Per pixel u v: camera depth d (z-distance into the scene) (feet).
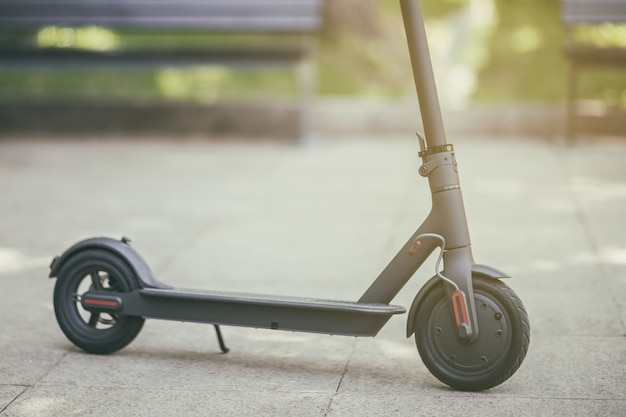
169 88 48.73
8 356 16.57
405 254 15.06
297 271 22.17
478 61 52.26
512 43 51.60
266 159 37.78
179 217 27.81
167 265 22.79
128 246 16.70
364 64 52.42
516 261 22.71
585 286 20.62
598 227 25.82
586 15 38.19
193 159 37.93
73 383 15.24
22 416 13.84
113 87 48.42
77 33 48.42
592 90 47.16
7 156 38.83
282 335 17.87
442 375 14.74
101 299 16.31
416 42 14.80
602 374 15.47
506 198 29.66
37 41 46.78
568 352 16.60
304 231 26.04
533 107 42.27
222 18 40.11
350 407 14.12
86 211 28.60
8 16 40.68
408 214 27.84
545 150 38.65
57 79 48.57
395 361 16.33
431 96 14.82
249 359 16.48
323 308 15.14
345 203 29.48
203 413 13.93
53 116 44.57
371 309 14.92
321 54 52.65
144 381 15.34
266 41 48.03
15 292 20.61
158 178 33.86
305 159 37.70
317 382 15.28
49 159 38.06
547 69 49.90
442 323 14.70
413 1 14.80
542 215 27.37
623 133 41.60
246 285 21.07
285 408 14.10
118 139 43.65
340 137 43.45
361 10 53.11
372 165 36.06
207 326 18.48
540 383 15.11
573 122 39.45
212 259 23.29
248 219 27.53
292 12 39.91
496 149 39.14
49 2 40.65
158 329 18.26
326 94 49.52
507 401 14.32
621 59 37.86
